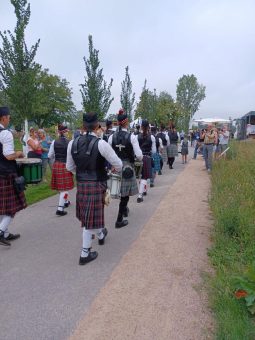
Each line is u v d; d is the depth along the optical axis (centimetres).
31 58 1240
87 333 276
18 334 277
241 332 258
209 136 1145
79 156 404
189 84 6906
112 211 650
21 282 362
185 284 351
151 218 591
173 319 292
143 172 716
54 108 5778
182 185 916
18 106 1243
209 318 293
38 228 544
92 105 1439
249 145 1839
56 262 412
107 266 398
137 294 333
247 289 302
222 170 952
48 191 846
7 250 452
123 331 278
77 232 523
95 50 1421
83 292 339
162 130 1316
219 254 406
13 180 464
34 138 916
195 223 554
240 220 463
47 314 303
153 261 408
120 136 527
